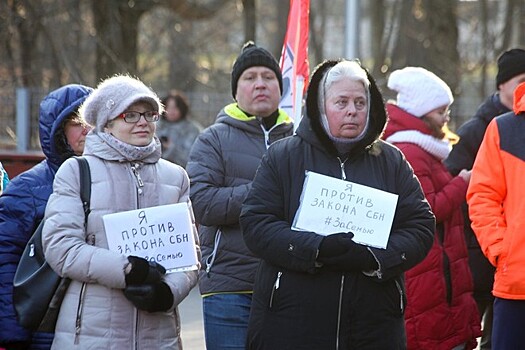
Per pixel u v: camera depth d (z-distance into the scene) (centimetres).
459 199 1584
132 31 4819
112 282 1207
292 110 1720
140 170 1263
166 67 6681
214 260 1488
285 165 1249
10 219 1312
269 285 1236
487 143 1488
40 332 1275
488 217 1464
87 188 1237
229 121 1513
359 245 1201
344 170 1248
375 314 1222
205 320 1506
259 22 7706
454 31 4828
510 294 1438
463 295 1592
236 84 1536
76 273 1212
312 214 1223
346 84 1234
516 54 1822
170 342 1259
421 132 1602
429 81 1619
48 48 5103
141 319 1238
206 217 1471
